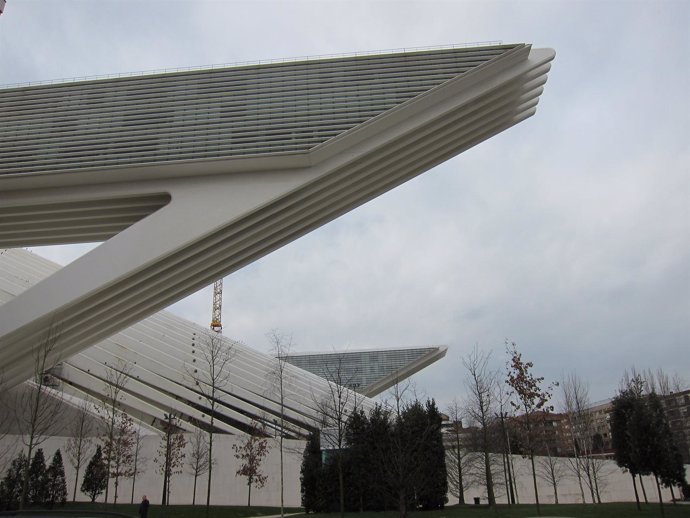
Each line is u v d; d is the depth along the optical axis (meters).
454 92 18.86
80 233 21.08
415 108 18.58
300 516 21.00
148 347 35.59
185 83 19.80
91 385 30.86
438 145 20.28
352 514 20.48
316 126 18.55
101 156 18.59
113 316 20.55
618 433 22.00
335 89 19.08
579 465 32.06
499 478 31.25
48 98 19.81
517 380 21.95
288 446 28.52
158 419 30.03
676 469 21.52
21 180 18.41
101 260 17.80
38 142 19.05
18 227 20.56
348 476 22.17
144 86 19.84
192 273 20.12
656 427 19.61
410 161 20.27
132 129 19.08
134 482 26.20
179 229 17.94
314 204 19.95
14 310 17.42
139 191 18.66
